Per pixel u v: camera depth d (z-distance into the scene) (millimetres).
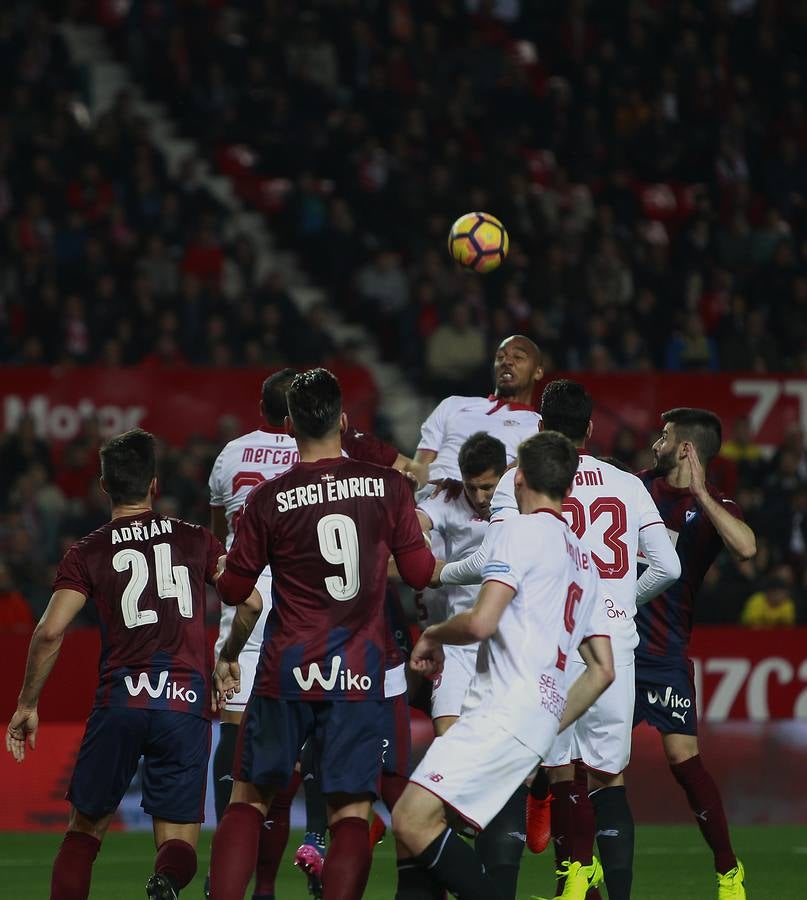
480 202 65938
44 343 56406
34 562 48031
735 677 44688
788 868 28766
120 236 60969
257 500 18719
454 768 18000
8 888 26484
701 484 23531
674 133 74000
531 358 26312
